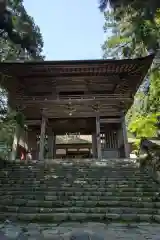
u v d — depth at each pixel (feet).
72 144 76.54
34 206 22.08
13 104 50.24
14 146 47.73
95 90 55.83
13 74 48.11
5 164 34.86
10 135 50.57
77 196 23.76
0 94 51.88
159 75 44.04
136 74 48.62
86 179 28.50
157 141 36.22
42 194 24.49
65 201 22.65
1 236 14.85
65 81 52.13
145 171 31.60
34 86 54.13
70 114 52.42
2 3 37.60
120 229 16.78
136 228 17.15
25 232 15.93
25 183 27.71
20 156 51.72
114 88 54.95
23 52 62.44
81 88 54.75
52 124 59.00
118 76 50.52
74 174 30.55
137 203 22.09
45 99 50.57
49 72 48.37
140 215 19.83
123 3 19.77
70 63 45.65
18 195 24.08
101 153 50.39
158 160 28.53
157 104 49.80
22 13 53.01
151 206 21.79
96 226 17.70
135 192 24.70
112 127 58.18
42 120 50.78
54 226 17.71
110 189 25.49
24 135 55.11
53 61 45.42
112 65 46.01
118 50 57.72
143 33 25.63
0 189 25.70
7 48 54.13
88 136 78.95
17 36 51.49
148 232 15.97
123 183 27.45
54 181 28.04
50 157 56.80
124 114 53.06
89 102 50.34
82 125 59.67
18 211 21.08
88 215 19.94
